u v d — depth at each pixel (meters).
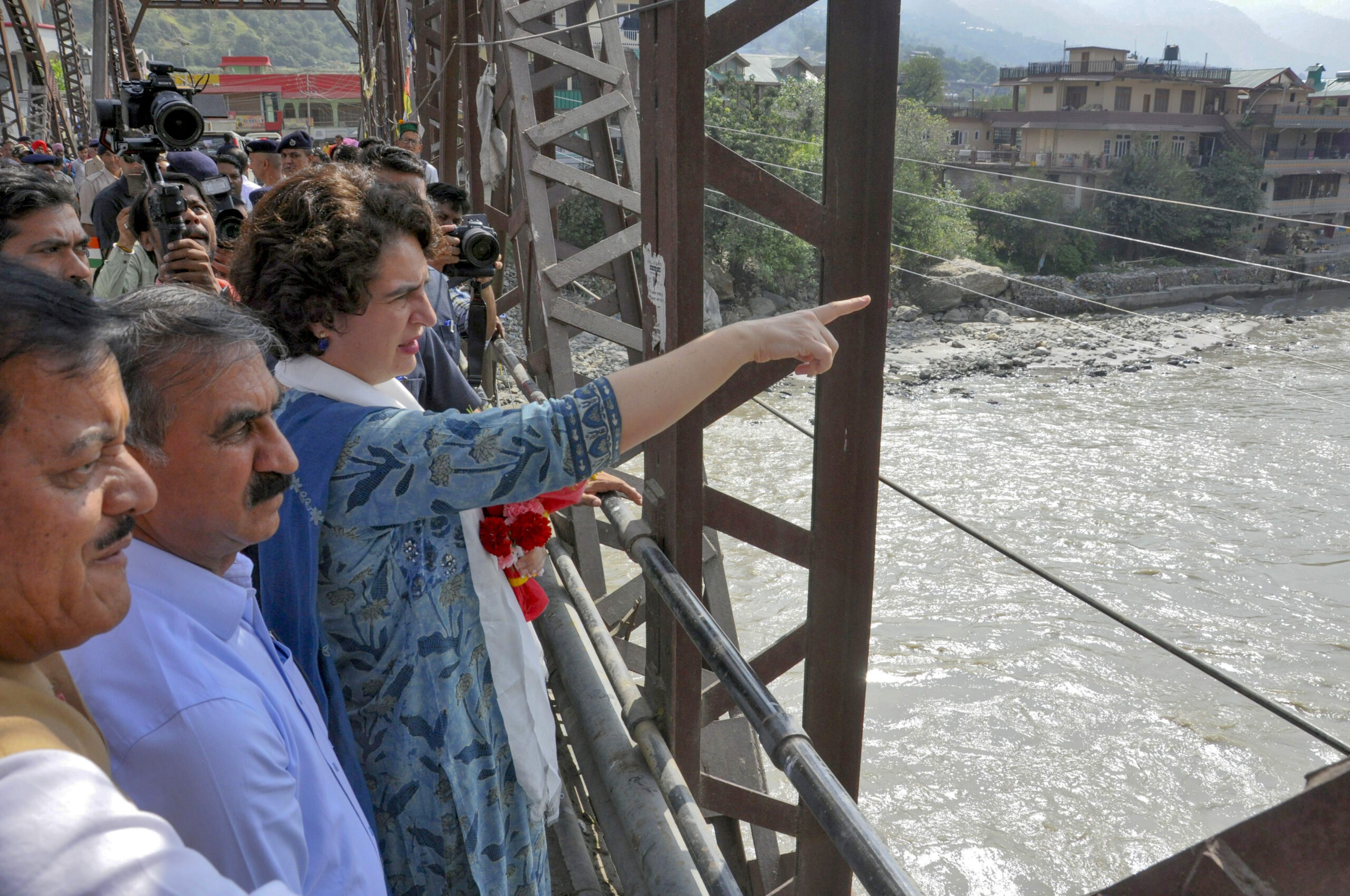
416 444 1.24
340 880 1.04
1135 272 39.72
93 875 0.49
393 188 1.37
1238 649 12.70
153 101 2.98
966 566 14.96
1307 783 0.69
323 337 1.36
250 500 1.07
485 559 1.40
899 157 33.72
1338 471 19.19
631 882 2.23
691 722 2.34
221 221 3.03
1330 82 61.97
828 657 2.45
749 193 2.10
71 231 2.39
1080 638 12.77
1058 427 22.14
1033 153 50.19
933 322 32.50
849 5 2.05
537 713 1.48
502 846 1.46
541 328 4.94
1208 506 17.48
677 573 2.04
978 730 10.80
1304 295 41.56
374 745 1.36
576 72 5.13
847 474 2.32
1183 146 50.88
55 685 0.77
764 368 2.24
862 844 1.23
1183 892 0.74
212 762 0.88
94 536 0.66
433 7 8.16
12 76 17.36
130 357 0.98
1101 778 10.06
